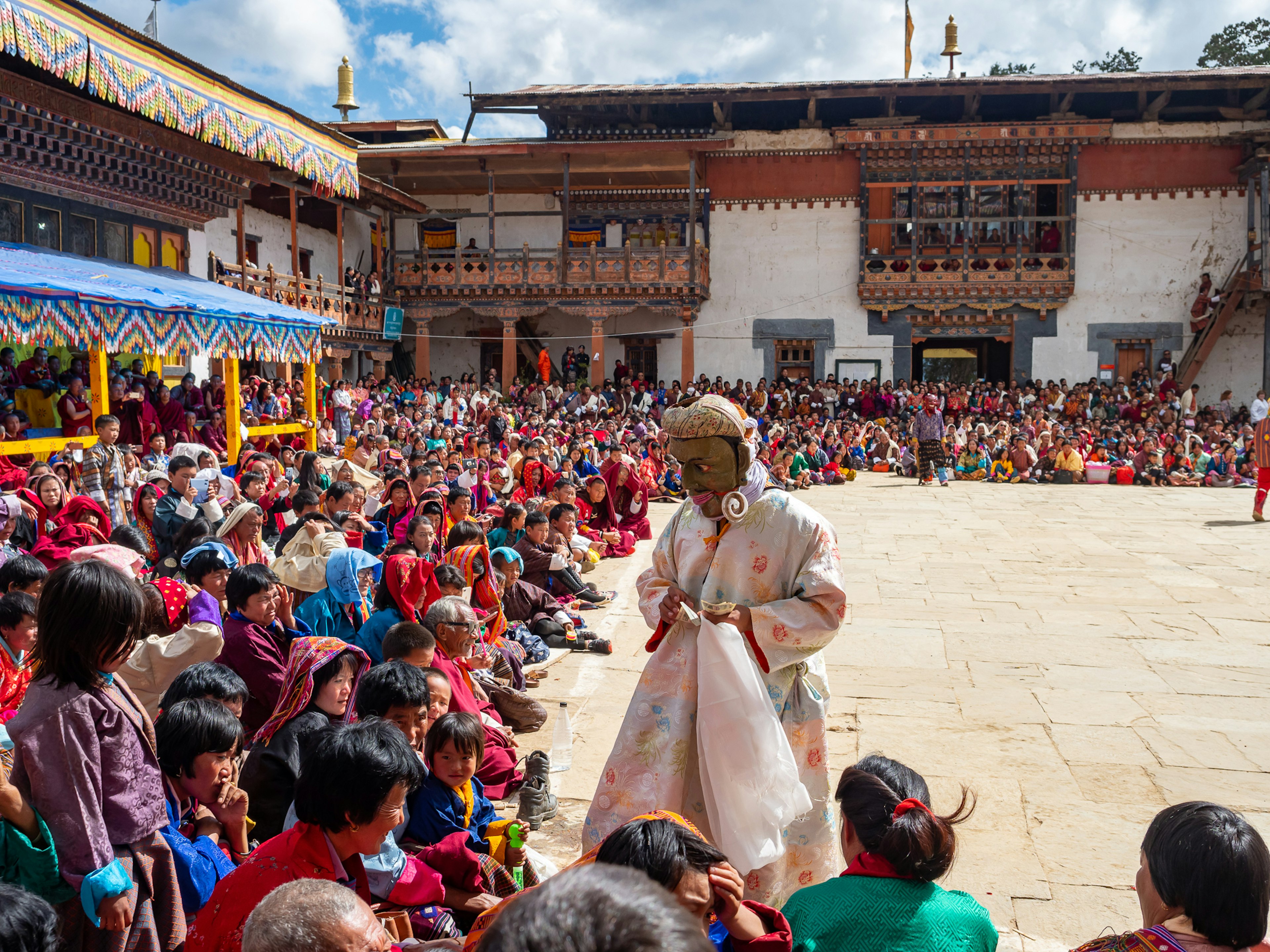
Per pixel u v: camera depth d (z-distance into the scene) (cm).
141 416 1291
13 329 920
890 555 1247
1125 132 2864
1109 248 2902
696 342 3083
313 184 1820
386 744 260
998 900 406
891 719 637
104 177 1408
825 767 346
